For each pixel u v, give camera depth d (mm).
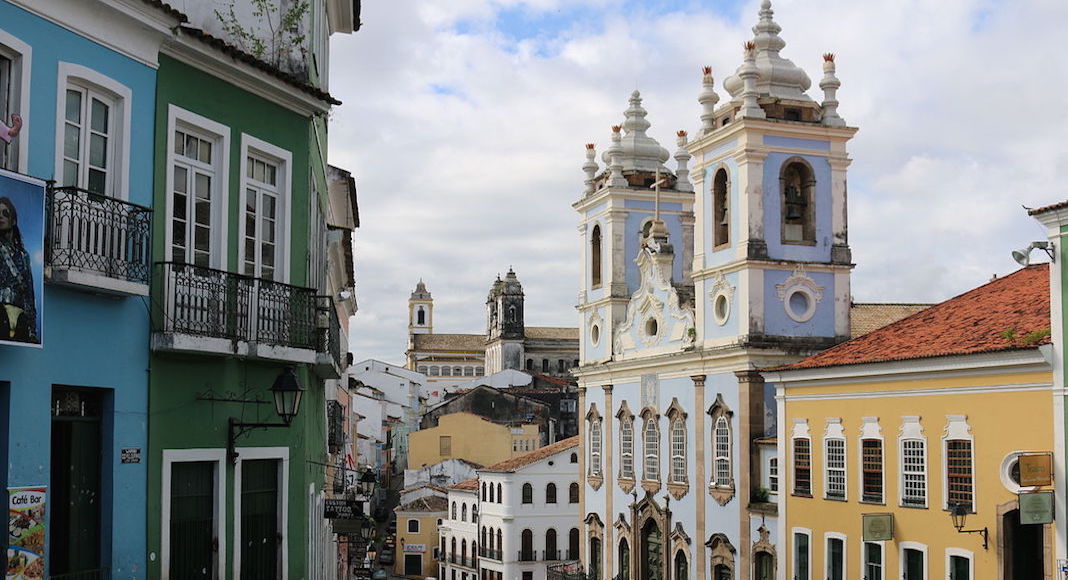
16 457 11016
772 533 37125
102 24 12203
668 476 44688
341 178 26844
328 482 30703
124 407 12641
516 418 101250
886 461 31016
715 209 42281
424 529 89625
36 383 11305
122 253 12133
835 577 33062
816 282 40438
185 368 13711
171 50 13383
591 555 51906
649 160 52406
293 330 15188
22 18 11109
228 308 14047
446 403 102188
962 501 28234
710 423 41625
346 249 30469
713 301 41844
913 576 29906
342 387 41406
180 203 13758
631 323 48781
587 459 52594
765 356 39312
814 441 34219
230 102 14531
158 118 13172
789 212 40875
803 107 41344
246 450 14875
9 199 10328
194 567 13953
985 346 27359
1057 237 25469
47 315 11492
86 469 12297
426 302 194000
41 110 11320
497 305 158375
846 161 41188
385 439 104750
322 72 19703
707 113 42906
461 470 92750
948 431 28734
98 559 12328
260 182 15352
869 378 31703
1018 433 26500
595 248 53156
